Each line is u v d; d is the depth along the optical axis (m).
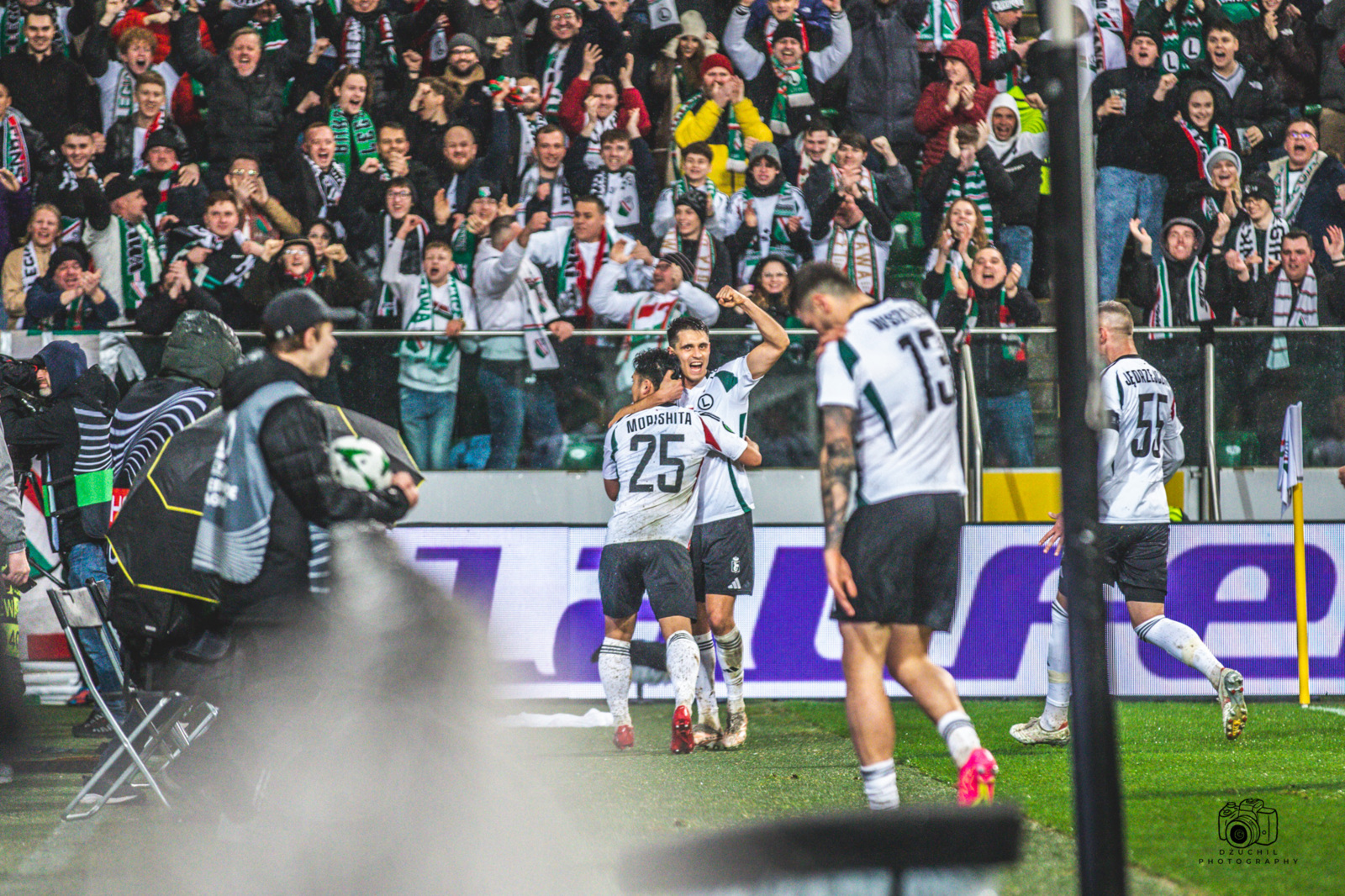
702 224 28.95
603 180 29.88
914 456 11.64
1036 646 25.06
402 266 28.17
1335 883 10.18
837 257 29.16
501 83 30.09
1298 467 23.41
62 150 29.67
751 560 20.17
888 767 11.73
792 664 25.31
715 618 19.92
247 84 30.70
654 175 30.42
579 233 28.25
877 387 11.49
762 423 26.17
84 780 17.39
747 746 19.83
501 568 25.08
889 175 30.50
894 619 11.68
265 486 12.20
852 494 11.54
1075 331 8.61
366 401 25.83
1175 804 13.62
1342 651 24.98
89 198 29.03
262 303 27.22
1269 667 24.83
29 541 25.12
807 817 6.56
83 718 23.83
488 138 30.09
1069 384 8.59
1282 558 24.89
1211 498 25.86
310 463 12.04
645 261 28.30
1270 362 25.92
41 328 27.19
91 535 20.59
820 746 19.64
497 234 27.64
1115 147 30.06
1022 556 25.11
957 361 25.81
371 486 12.41
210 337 16.38
